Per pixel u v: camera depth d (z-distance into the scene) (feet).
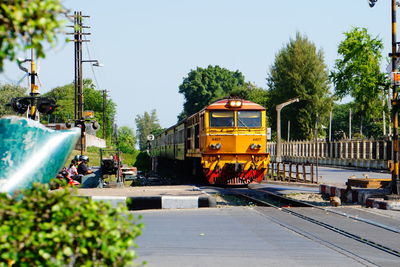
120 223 20.81
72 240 19.71
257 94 572.10
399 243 53.01
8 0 18.02
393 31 89.76
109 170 139.13
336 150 301.84
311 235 57.36
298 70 459.32
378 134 567.59
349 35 275.59
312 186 135.85
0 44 17.89
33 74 106.83
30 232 19.58
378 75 273.54
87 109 582.35
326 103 456.04
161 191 119.85
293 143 394.11
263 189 129.08
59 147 25.38
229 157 132.26
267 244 52.26
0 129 24.84
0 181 24.18
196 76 582.76
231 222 68.54
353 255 46.60
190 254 47.26
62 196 20.44
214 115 132.67
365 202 92.38
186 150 165.58
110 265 20.40
